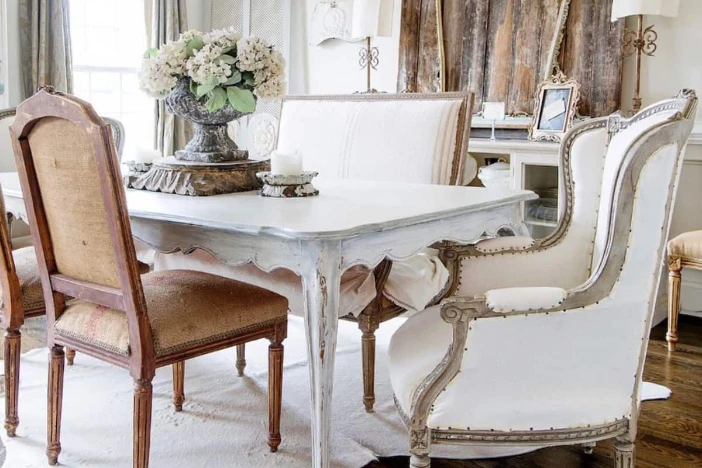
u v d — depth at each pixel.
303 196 2.10
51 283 1.86
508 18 3.82
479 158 3.96
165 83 2.13
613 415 1.55
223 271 2.51
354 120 3.02
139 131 5.24
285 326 1.99
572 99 3.52
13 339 2.09
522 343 1.47
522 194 2.21
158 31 4.94
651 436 2.17
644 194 1.45
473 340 1.45
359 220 1.64
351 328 3.22
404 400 1.54
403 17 4.24
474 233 2.05
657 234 1.49
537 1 3.71
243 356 2.63
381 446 2.10
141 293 1.63
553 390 1.52
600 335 1.51
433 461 2.02
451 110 2.79
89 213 1.64
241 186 2.21
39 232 1.83
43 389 2.46
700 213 3.29
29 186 1.78
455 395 1.49
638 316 1.52
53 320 1.89
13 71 4.25
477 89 3.96
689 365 2.81
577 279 1.94
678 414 2.34
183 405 2.37
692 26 3.31
